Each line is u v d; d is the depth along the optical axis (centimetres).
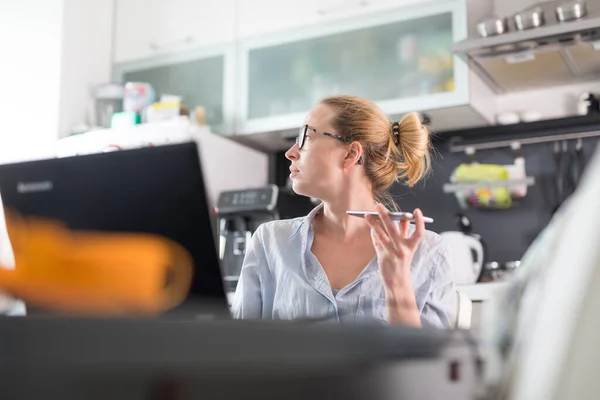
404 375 60
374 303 139
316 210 160
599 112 270
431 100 274
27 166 87
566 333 43
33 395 44
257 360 49
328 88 306
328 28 304
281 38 316
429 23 283
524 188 275
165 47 346
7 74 337
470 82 268
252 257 156
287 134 318
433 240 151
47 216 84
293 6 315
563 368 42
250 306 151
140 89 332
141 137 297
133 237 81
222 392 47
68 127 328
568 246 45
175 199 81
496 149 292
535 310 49
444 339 66
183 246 81
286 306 145
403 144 166
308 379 51
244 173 330
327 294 141
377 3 293
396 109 283
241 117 320
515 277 60
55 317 46
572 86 289
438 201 302
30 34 335
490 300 64
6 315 47
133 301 78
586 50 246
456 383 67
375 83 295
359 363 55
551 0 253
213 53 332
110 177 82
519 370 49
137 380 45
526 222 282
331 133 158
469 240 274
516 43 242
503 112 302
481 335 67
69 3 334
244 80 323
